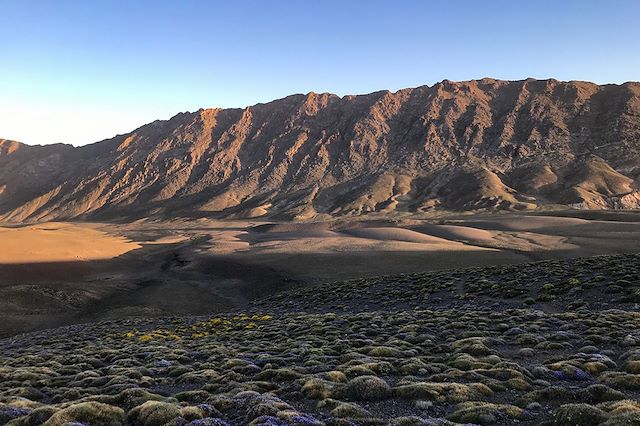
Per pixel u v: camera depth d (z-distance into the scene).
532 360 22.36
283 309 60.34
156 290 88.31
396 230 158.25
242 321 50.03
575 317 32.47
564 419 13.61
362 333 33.38
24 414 16.61
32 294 77.62
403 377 19.86
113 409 16.09
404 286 61.47
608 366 20.12
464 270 67.38
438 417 15.27
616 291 40.09
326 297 62.53
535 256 99.31
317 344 30.30
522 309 38.22
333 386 18.50
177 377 23.06
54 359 31.17
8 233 133.88
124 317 68.44
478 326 32.28
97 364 28.95
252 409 15.71
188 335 43.75
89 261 114.44
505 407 15.24
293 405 16.88
